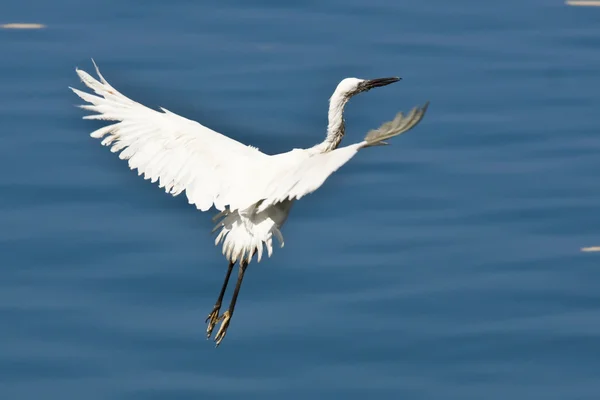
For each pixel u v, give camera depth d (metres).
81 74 10.37
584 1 22.12
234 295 10.86
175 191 10.09
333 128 10.88
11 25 20.73
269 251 10.34
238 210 10.29
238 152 10.20
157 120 10.29
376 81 10.89
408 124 8.37
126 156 10.18
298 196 8.95
